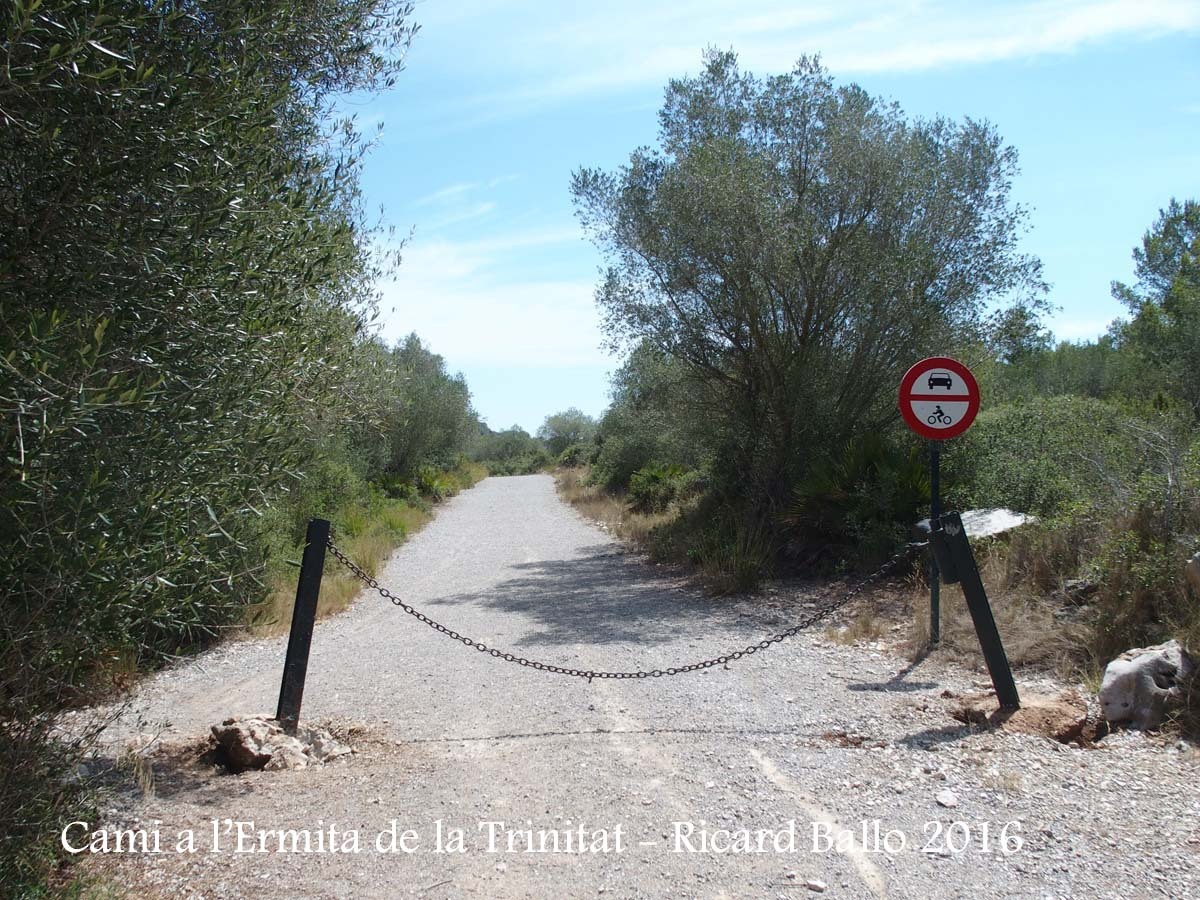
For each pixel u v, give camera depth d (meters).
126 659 5.54
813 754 5.13
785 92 13.53
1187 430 10.05
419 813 4.45
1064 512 8.67
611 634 9.11
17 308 3.03
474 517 27.89
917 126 13.32
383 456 29.16
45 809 3.57
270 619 9.79
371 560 14.95
